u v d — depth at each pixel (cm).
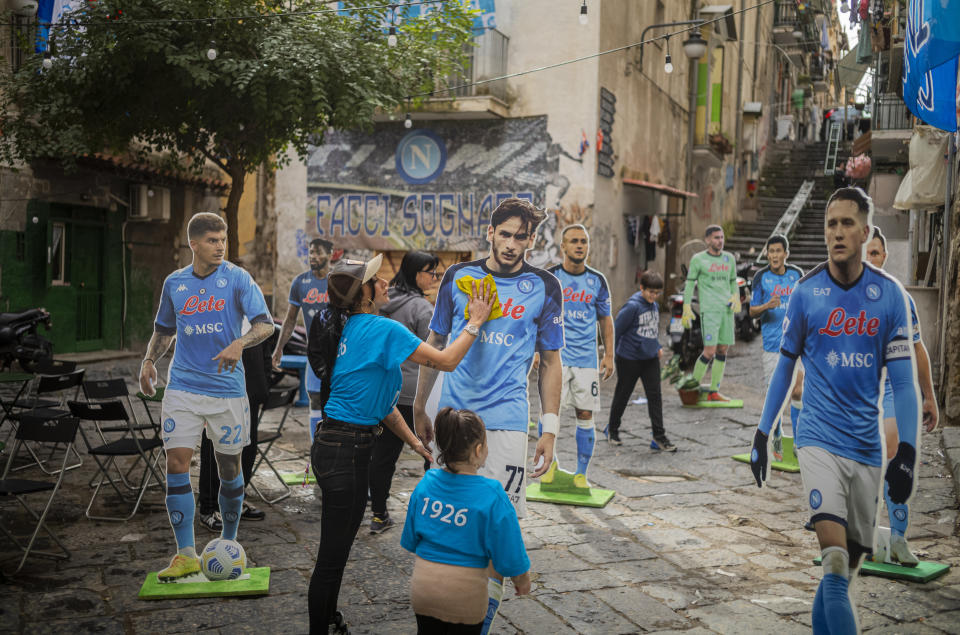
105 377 1202
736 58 2609
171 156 1217
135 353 1479
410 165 1672
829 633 340
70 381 714
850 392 354
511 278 434
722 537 554
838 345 355
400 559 491
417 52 1156
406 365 554
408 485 671
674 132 2086
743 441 859
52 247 1338
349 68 1035
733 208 2673
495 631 395
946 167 1045
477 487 303
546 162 1558
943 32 413
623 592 449
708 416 988
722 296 1049
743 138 2809
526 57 1561
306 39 1036
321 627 354
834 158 2461
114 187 1439
